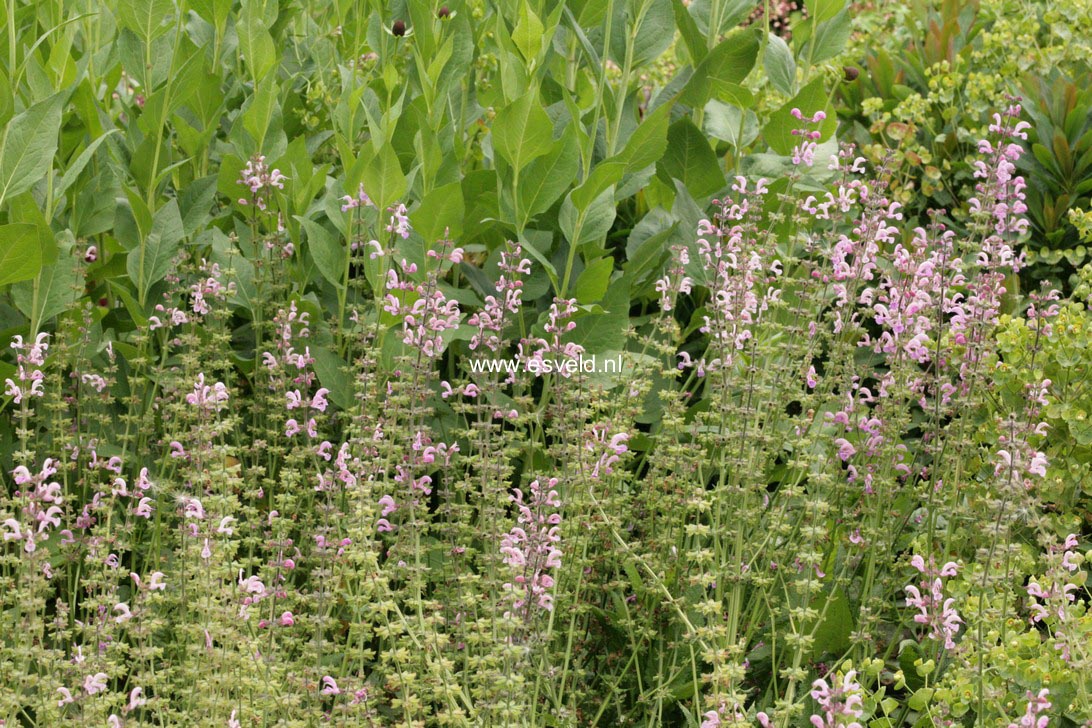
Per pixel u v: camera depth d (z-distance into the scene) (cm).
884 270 365
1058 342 365
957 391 360
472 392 353
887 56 627
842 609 329
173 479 393
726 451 359
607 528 351
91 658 272
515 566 274
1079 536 386
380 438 330
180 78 425
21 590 291
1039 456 288
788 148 471
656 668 341
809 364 358
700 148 457
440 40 455
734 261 351
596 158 475
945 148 579
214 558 290
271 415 385
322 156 521
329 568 312
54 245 387
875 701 300
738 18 489
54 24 438
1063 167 541
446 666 279
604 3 463
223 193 459
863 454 353
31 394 344
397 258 404
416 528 310
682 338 439
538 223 456
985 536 325
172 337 445
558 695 337
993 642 297
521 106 397
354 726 279
